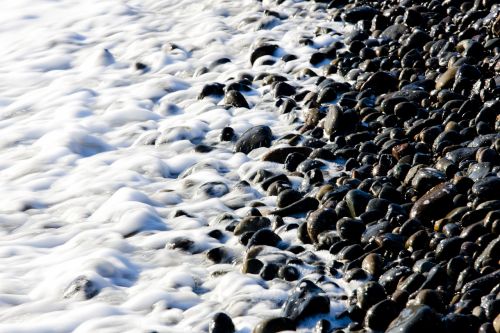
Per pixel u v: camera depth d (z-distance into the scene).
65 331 2.03
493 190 2.22
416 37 3.13
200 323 2.00
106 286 2.16
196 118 2.95
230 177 2.60
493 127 2.55
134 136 2.90
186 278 2.16
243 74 3.21
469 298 1.95
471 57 2.91
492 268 2.01
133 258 2.27
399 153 2.52
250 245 2.24
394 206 2.27
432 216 2.24
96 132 2.94
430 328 1.86
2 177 2.71
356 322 1.98
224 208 2.45
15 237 2.40
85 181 2.64
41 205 2.55
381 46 3.17
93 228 2.40
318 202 2.39
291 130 2.80
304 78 3.12
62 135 2.86
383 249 2.16
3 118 3.10
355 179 2.45
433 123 2.64
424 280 2.02
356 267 2.12
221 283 2.13
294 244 2.26
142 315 2.06
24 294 2.16
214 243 2.30
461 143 2.51
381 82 2.92
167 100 3.12
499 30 3.02
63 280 2.18
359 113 2.80
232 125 2.87
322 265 2.15
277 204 2.41
